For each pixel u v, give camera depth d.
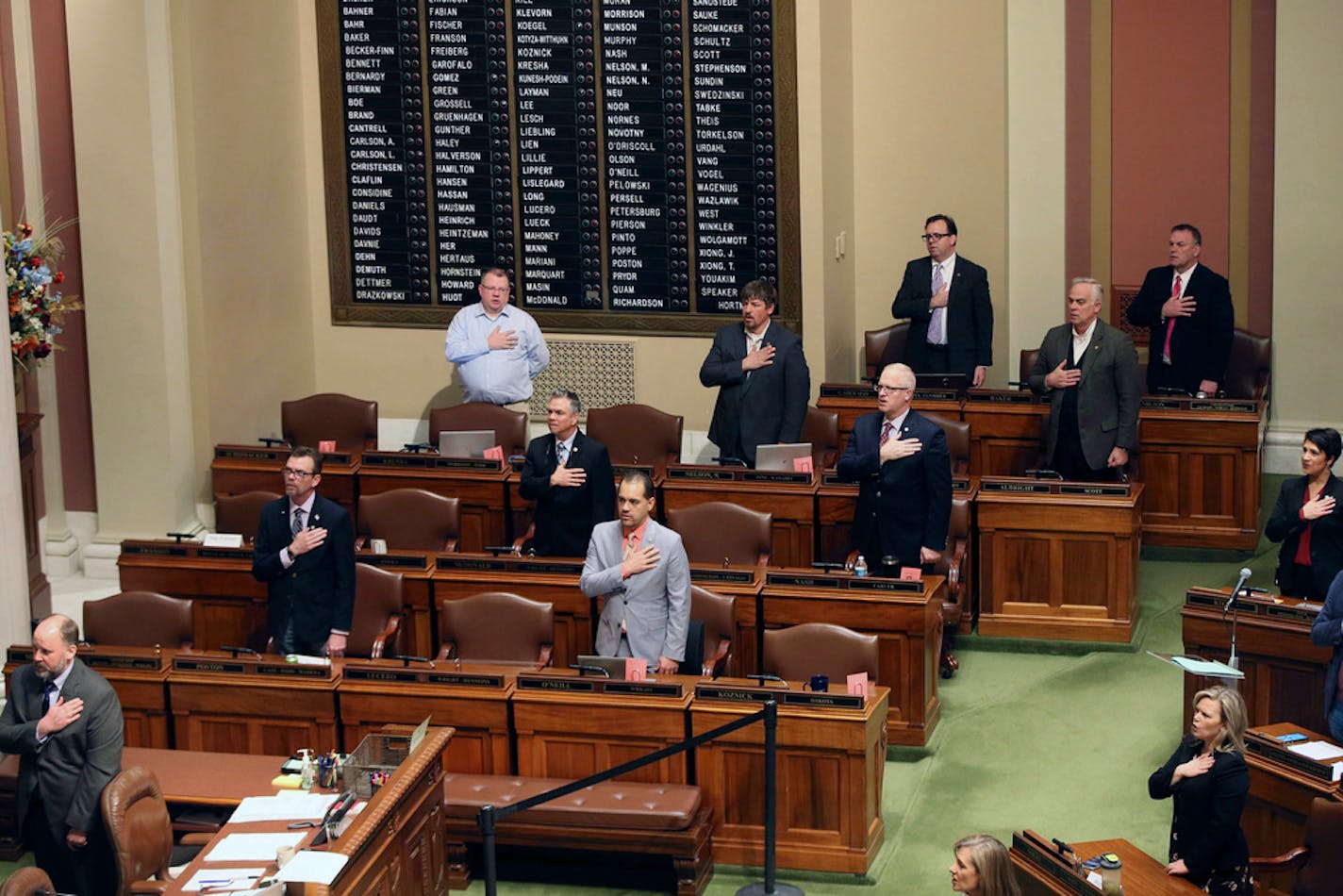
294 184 13.15
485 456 11.20
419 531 10.62
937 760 9.28
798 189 12.60
